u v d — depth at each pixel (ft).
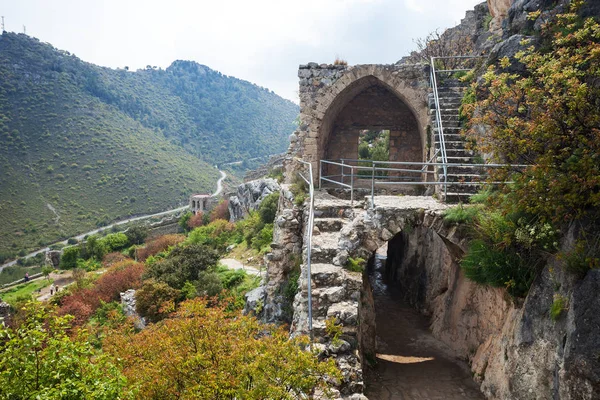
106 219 244.42
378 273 65.41
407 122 53.98
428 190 41.70
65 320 17.33
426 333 37.73
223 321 20.27
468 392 25.72
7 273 171.53
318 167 46.96
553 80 19.19
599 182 16.42
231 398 16.75
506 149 20.89
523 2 31.68
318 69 46.42
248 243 88.74
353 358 22.61
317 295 25.18
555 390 17.26
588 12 25.00
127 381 17.56
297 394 16.97
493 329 26.20
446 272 38.58
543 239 20.15
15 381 15.34
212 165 419.95
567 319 17.17
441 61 49.52
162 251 115.75
